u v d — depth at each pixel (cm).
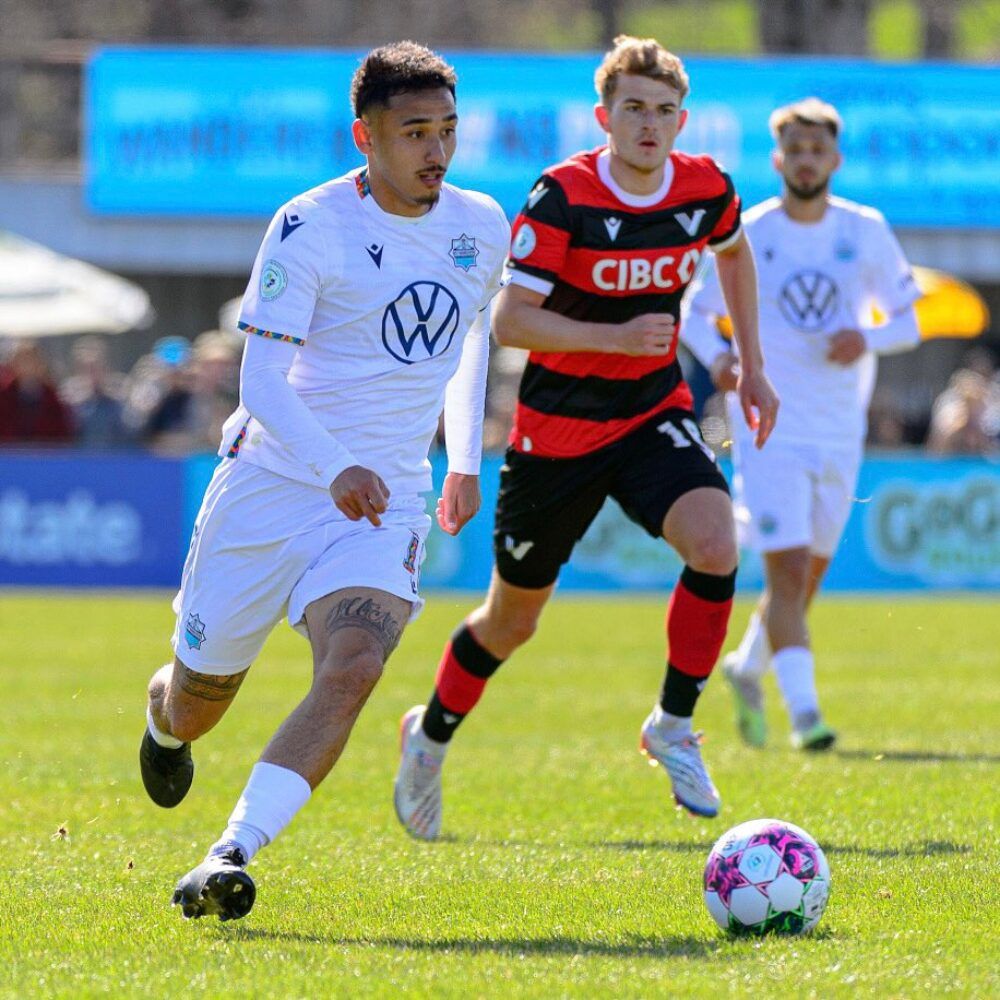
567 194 2158
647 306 2231
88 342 9038
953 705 3478
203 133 7862
